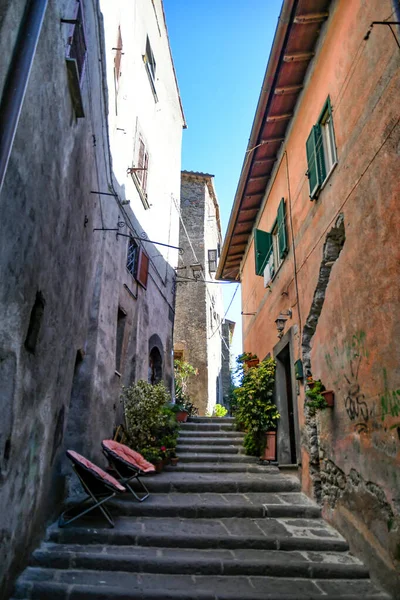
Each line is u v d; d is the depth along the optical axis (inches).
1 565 121.6
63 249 164.9
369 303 159.5
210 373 700.0
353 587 143.6
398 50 143.1
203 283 720.3
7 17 95.7
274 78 258.4
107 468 249.4
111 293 282.0
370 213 160.4
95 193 227.6
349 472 174.4
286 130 300.8
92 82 200.1
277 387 310.3
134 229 354.9
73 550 161.8
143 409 286.0
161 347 419.8
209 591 138.5
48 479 172.4
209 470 279.9
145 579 147.7
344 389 182.9
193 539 173.0
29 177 117.5
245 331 481.1
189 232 762.8
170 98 537.0
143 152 399.9
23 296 121.6
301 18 224.2
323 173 214.7
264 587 143.3
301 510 207.2
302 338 239.3
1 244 101.6
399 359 135.6
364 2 175.5
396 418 136.3
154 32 474.3
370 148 162.4
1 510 118.0
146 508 203.6
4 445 116.1
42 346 145.3
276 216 327.9
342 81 197.0
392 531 136.3
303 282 245.0
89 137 201.8
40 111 122.9
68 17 148.2
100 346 254.4
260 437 303.4
